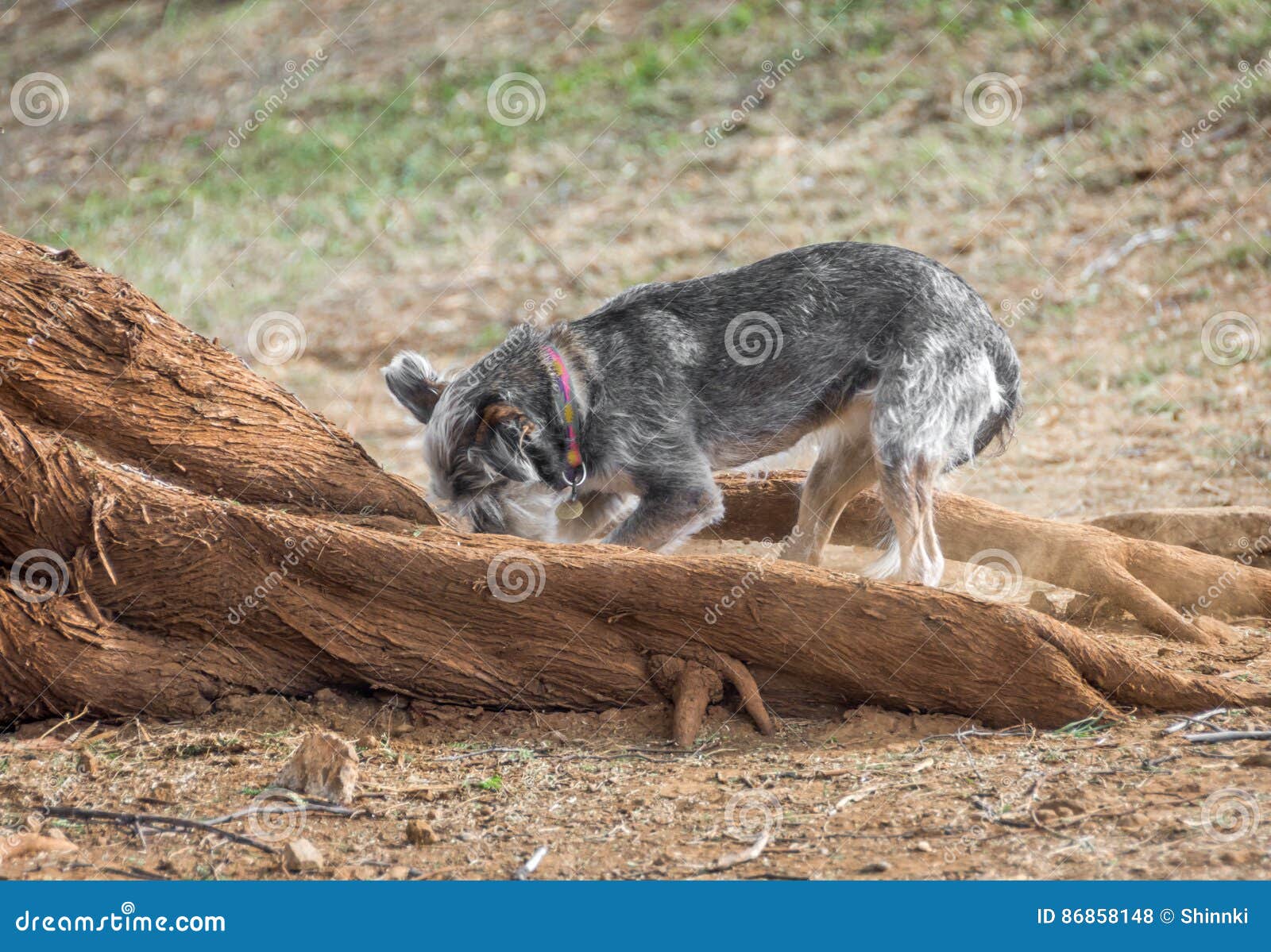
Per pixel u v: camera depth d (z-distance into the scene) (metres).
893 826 5.38
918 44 23.64
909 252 8.31
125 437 6.95
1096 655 6.54
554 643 6.71
